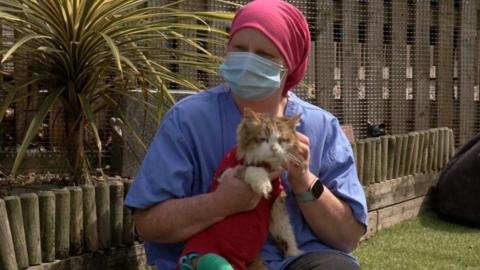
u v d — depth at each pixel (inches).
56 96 136.3
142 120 166.7
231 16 143.7
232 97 98.2
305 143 91.4
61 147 162.6
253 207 88.4
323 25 228.8
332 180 99.2
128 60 131.2
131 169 168.1
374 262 162.9
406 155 205.8
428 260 166.2
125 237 123.9
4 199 106.0
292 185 93.1
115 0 136.9
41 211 111.1
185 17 147.6
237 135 90.5
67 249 114.9
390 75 248.5
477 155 200.1
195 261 85.5
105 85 151.1
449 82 267.3
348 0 234.4
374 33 242.4
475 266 162.4
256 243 88.8
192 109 96.0
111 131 171.5
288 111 100.0
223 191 87.5
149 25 137.5
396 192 200.7
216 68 150.2
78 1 133.4
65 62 140.5
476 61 274.8
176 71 187.9
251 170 86.3
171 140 94.3
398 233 191.8
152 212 92.4
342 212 96.4
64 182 155.6
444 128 228.1
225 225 87.9
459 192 203.5
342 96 235.8
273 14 94.1
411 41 253.9
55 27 135.6
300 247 96.6
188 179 94.2
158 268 96.2
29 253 109.3
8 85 152.0
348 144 102.8
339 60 234.2
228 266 83.4
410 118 256.4
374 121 245.6
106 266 120.8
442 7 261.7
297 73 99.7
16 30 142.3
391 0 245.8
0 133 165.2
